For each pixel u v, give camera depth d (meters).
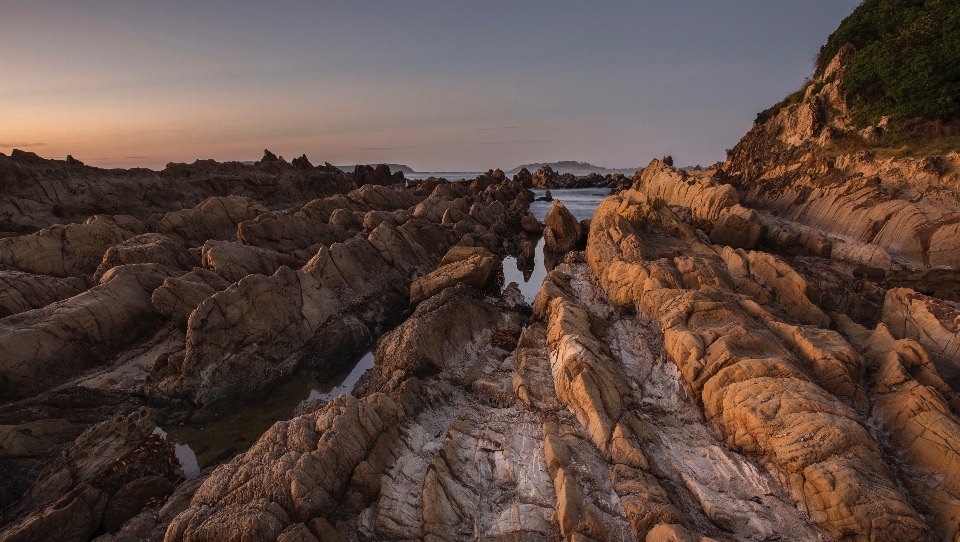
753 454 10.90
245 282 18.88
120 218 27.20
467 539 9.77
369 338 21.66
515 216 46.53
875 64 31.09
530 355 16.34
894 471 10.16
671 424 12.43
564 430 12.06
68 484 12.04
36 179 33.38
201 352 17.11
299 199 56.97
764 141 39.88
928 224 22.34
